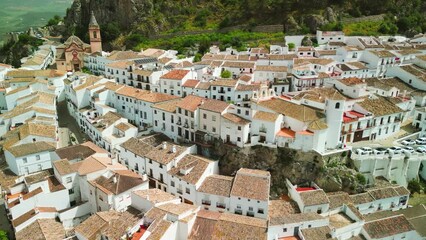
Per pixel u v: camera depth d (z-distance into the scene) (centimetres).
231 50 15775
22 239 6775
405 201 8462
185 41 18562
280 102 9762
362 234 7419
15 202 7556
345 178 8500
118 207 7525
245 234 6538
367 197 8138
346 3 19162
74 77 13825
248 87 11138
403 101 10862
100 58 15662
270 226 6769
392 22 18600
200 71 12781
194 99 10106
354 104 10088
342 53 14400
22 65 16425
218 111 9169
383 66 13838
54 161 8569
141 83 12694
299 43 16950
